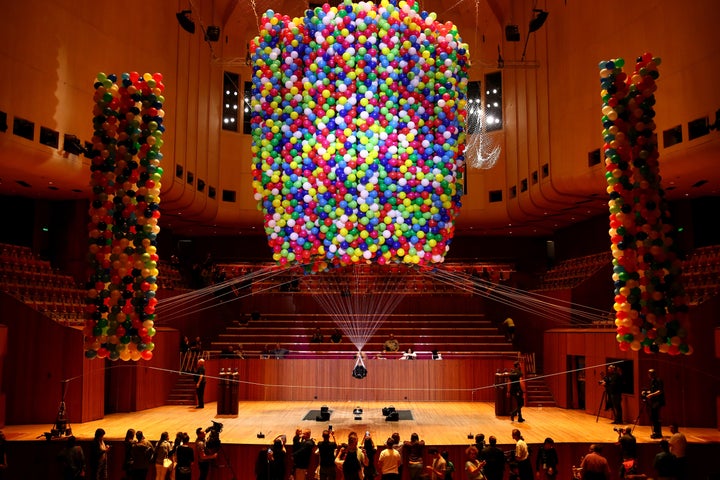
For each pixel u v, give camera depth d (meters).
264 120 13.55
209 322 24.14
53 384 16.08
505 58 25.83
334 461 11.37
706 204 20.72
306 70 13.41
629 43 18.50
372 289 26.66
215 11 25.48
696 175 17.77
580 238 26.41
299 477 11.80
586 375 18.20
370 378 20.61
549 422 16.30
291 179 13.20
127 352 10.41
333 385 20.58
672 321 9.69
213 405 19.64
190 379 20.53
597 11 19.70
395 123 13.23
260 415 17.39
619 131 10.38
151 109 11.20
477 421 16.41
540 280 26.09
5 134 15.34
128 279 10.48
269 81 13.48
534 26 19.59
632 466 10.87
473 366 20.67
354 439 10.92
